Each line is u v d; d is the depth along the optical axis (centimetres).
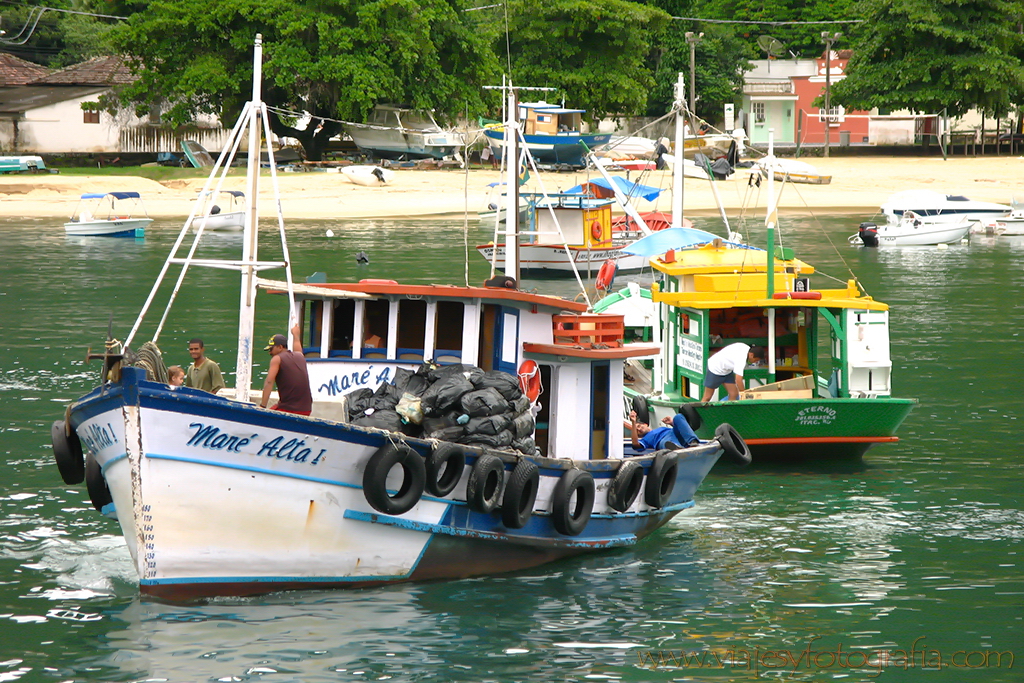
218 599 2575
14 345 6034
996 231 13000
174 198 14962
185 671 2272
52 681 2225
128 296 7925
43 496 3453
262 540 2547
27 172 16375
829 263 10456
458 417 2745
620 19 18512
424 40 16188
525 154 5441
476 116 17175
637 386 4538
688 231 5762
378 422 2666
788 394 3950
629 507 3056
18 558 2920
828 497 3600
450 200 15025
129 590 2689
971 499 3556
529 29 18412
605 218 9431
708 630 2550
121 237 12094
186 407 2394
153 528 2450
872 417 3862
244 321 3009
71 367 5456
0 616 2533
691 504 3378
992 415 4684
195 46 16262
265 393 2720
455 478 2680
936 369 5609
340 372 3312
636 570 2944
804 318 4153
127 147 18500
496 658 2369
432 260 9931
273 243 11531
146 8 18088
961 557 3033
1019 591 2783
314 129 17738
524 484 2744
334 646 2400
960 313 7388
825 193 16000
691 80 18125
